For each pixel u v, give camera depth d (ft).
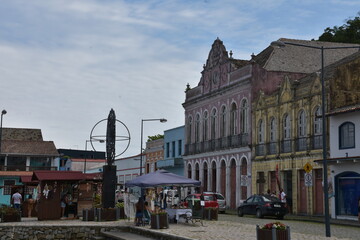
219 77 159.12
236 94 147.54
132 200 100.07
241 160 142.10
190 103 179.73
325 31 196.95
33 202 114.21
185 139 183.62
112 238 76.84
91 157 333.01
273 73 137.69
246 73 142.41
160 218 75.61
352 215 97.86
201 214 91.15
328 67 123.44
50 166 211.61
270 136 128.67
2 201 187.62
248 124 139.54
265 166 128.47
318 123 109.40
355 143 97.09
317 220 96.32
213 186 160.86
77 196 103.40
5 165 210.38
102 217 94.84
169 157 205.87
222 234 65.41
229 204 147.95
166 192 141.49
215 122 161.27
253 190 134.10
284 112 121.60
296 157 114.83
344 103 101.96
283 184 121.08
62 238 85.51
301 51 145.48
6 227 85.05
